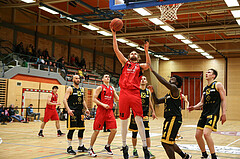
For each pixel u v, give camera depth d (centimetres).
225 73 2903
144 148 424
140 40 2602
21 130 1111
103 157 527
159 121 2120
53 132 1048
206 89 481
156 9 1783
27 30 2202
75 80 605
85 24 1802
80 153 571
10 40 2052
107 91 568
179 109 430
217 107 464
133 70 432
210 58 2988
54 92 906
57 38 2498
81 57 2811
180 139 888
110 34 2095
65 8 1728
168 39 2558
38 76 1908
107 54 3241
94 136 542
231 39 2416
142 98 555
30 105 1742
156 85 3136
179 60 3133
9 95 1670
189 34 2302
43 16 2342
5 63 1794
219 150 653
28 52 2081
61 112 1938
